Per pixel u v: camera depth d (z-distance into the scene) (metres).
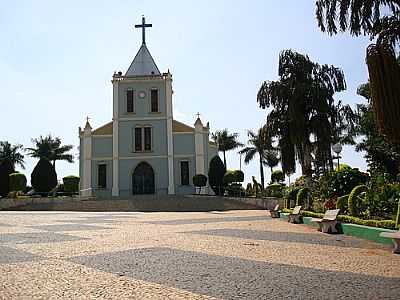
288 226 16.03
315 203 18.38
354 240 11.33
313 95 29.12
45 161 40.38
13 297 5.40
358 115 28.98
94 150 46.41
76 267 7.42
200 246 10.16
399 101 9.37
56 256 8.62
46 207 33.84
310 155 29.88
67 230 14.46
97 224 17.36
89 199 37.94
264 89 30.66
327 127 29.16
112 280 6.37
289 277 6.54
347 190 16.70
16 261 8.03
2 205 32.62
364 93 23.06
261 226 16.09
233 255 8.73
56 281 6.30
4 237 12.17
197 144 46.22
